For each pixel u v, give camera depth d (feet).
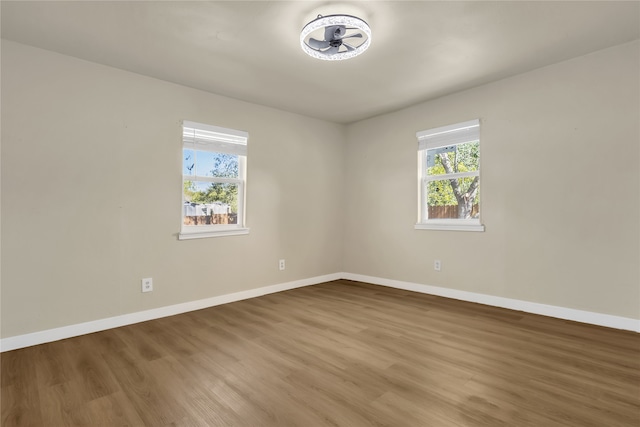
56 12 7.20
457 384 6.38
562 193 10.07
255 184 13.39
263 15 7.41
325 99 13.01
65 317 9.05
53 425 5.26
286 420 5.33
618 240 9.14
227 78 10.87
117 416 5.47
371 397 5.97
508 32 8.28
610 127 9.24
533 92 10.59
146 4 6.95
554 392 6.06
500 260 11.42
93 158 9.57
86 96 9.48
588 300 9.63
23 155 8.50
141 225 10.44
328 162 16.21
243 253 12.98
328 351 7.98
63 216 9.07
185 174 11.60
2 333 8.16
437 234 13.17
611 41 8.85
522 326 9.50
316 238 15.70
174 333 9.29
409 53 9.31
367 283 15.75
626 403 5.69
